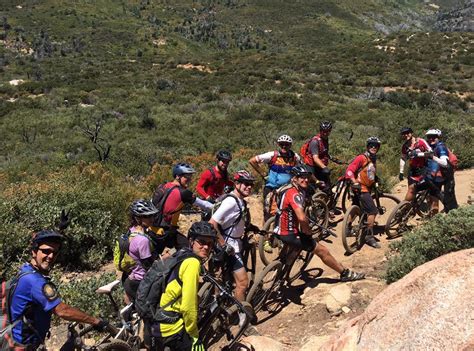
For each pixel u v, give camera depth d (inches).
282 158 249.1
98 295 212.7
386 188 360.8
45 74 3097.9
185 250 126.3
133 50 5049.2
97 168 507.5
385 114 1502.2
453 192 257.0
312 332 172.6
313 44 7170.3
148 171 666.8
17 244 270.2
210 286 168.4
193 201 192.2
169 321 121.5
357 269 226.7
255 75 2610.7
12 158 1022.4
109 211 315.9
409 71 2586.1
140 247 157.2
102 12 6692.9
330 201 290.8
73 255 289.3
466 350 95.0
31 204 305.4
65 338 188.9
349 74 2623.0
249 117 1606.8
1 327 117.8
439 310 106.1
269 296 209.8
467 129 574.9
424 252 193.2
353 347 123.0
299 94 2092.8
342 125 1296.8
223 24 7775.6
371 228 252.8
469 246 183.6
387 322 117.7
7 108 1765.5
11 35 4965.6
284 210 194.5
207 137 1306.6
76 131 1368.1
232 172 469.7
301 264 238.8
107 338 148.3
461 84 2257.6
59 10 6215.6
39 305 120.3
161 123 1485.0
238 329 168.9
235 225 178.2
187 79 2581.2
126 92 2103.8
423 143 264.4
